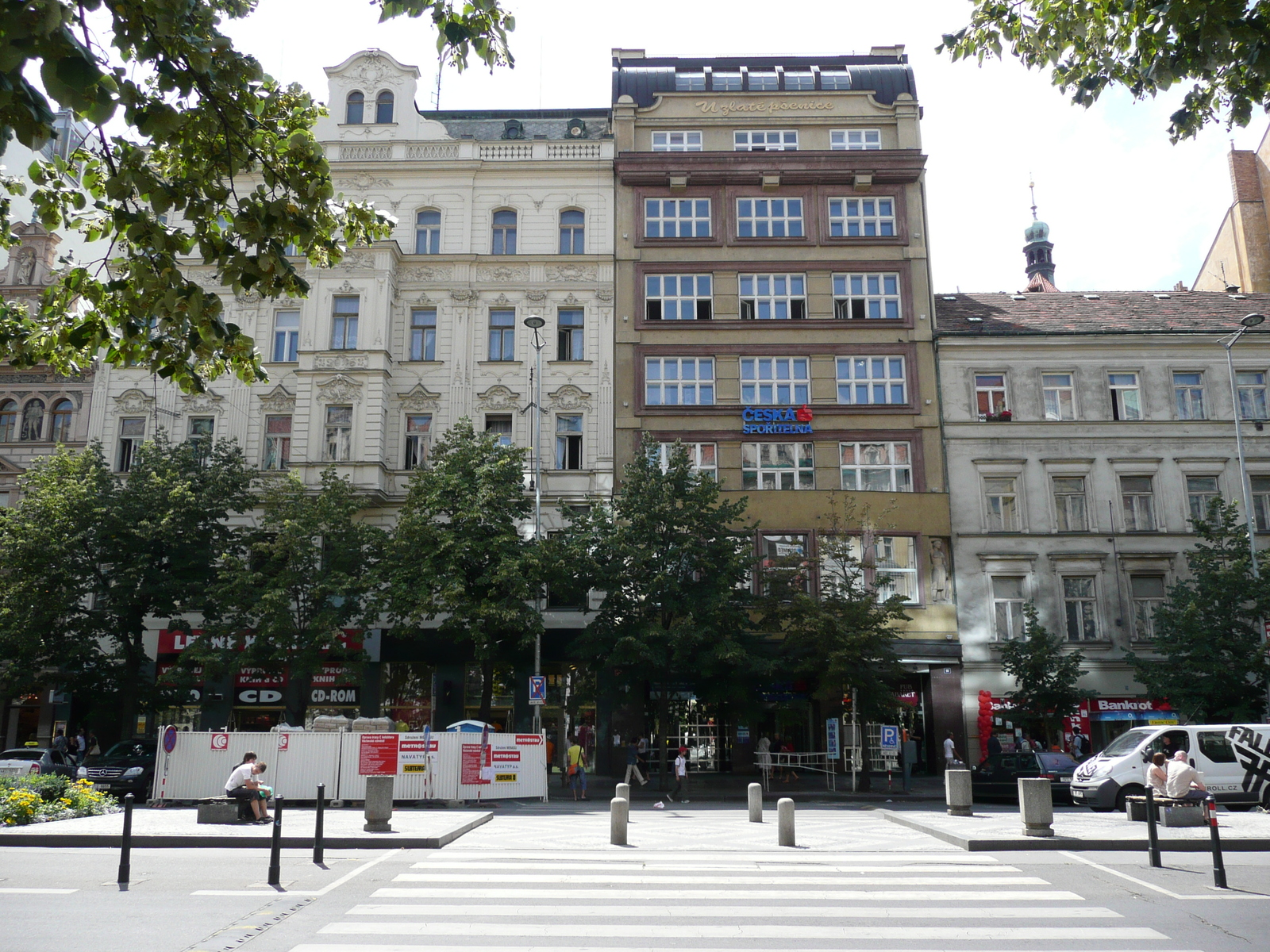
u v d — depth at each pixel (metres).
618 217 37.31
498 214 37.56
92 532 29.06
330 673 32.53
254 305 36.09
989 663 33.31
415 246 36.91
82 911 9.84
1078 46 11.87
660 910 10.01
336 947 8.35
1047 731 32.25
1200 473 35.06
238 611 29.16
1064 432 35.28
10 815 16.23
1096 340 35.94
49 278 36.75
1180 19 9.56
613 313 36.31
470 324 36.00
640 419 35.44
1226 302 40.09
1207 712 28.75
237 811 16.91
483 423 35.34
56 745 28.81
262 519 32.00
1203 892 11.15
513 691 33.00
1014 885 11.56
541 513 34.22
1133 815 17.64
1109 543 34.34
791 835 14.97
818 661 28.11
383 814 15.85
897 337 36.22
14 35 5.64
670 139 38.75
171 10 7.25
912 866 12.92
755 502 34.25
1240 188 45.66
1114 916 9.87
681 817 20.38
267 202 8.62
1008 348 36.03
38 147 6.13
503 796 23.22
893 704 28.58
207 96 8.21
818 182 37.78
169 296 7.98
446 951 8.23
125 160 7.91
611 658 27.52
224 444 32.66
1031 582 34.03
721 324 36.31
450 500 28.58
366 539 29.70
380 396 34.25
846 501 33.72
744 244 37.19
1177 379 36.16
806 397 35.97
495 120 40.44
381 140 37.50
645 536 29.06
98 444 31.86
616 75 40.12
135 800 24.20
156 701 30.05
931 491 34.75
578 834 16.67
